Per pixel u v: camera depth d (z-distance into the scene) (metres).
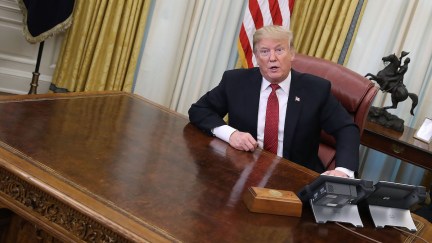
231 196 1.51
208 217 1.33
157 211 1.29
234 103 2.26
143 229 1.18
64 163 1.42
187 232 1.22
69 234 1.27
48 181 1.29
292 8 3.72
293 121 2.18
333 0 3.78
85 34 3.85
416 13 3.72
